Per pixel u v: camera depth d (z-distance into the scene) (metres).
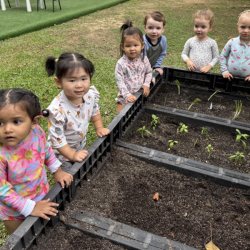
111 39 7.61
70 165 2.52
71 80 1.98
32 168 1.74
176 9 12.03
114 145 2.75
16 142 1.50
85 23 9.38
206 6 12.65
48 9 11.11
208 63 4.13
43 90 4.44
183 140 2.96
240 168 2.57
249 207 2.18
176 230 1.95
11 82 4.69
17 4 11.46
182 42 7.45
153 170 2.52
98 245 1.76
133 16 10.55
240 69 3.81
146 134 3.01
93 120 2.56
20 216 1.83
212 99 3.83
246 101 3.79
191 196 2.27
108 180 2.34
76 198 2.08
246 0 13.94
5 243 1.45
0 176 1.57
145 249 1.72
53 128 2.12
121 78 3.17
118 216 2.03
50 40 7.26
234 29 8.73
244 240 1.90
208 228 1.98
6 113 1.42
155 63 3.96
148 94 3.38
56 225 1.86
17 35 7.67
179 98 3.83
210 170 2.45
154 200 2.21
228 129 3.14
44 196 1.77
